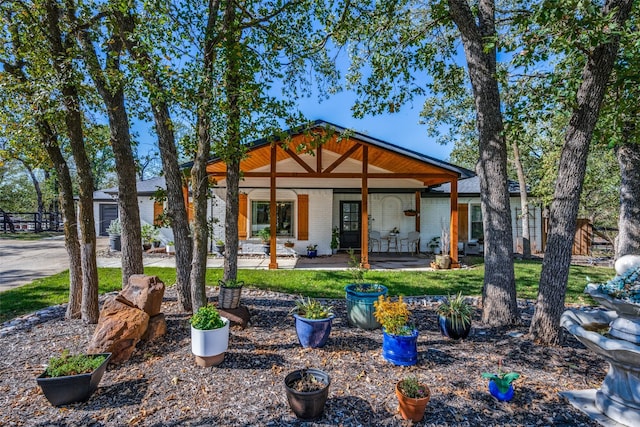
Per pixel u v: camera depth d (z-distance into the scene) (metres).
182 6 4.28
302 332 3.84
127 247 4.97
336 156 11.55
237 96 4.07
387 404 2.77
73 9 4.35
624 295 2.72
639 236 7.24
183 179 5.97
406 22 6.95
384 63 7.01
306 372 2.88
